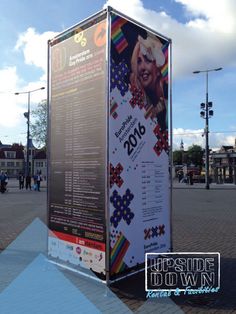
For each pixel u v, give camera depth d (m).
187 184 45.47
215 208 16.64
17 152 111.06
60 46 6.39
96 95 5.71
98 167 5.66
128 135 5.84
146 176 6.18
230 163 51.88
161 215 6.49
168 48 6.67
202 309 4.91
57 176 6.45
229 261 7.18
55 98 6.52
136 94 5.98
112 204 5.57
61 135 6.36
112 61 5.55
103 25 5.58
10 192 30.69
